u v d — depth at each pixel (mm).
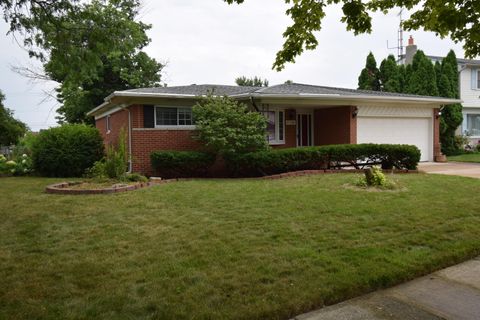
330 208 6750
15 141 24281
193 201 7531
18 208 7137
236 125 12078
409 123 16906
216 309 3182
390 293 3689
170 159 11844
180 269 4008
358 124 15672
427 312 3295
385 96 15445
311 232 5316
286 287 3576
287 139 16047
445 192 8297
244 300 3330
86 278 3822
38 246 4855
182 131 13367
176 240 5016
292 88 15617
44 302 3328
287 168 11977
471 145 23109
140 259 4328
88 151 14242
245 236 5145
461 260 4543
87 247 4789
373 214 6328
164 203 7383
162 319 3045
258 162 11617
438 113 17547
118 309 3195
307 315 3248
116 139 14898
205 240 5004
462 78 23406
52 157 13953
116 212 6688
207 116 12180
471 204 7090
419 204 7078
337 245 4766
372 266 4078
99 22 7039
